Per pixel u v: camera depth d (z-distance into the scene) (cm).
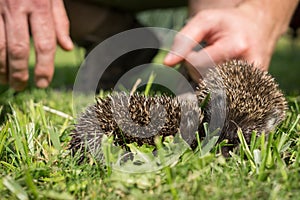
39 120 77
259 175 56
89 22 121
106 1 118
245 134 69
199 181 55
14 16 73
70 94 110
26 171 55
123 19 124
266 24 83
